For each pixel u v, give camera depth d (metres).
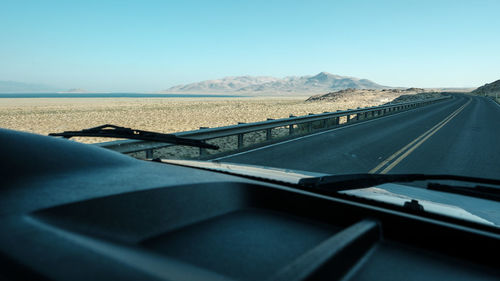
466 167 7.18
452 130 14.52
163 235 0.78
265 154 8.45
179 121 24.62
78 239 0.52
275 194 1.01
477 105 43.31
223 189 0.99
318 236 0.85
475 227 0.83
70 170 0.85
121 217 0.72
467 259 0.78
